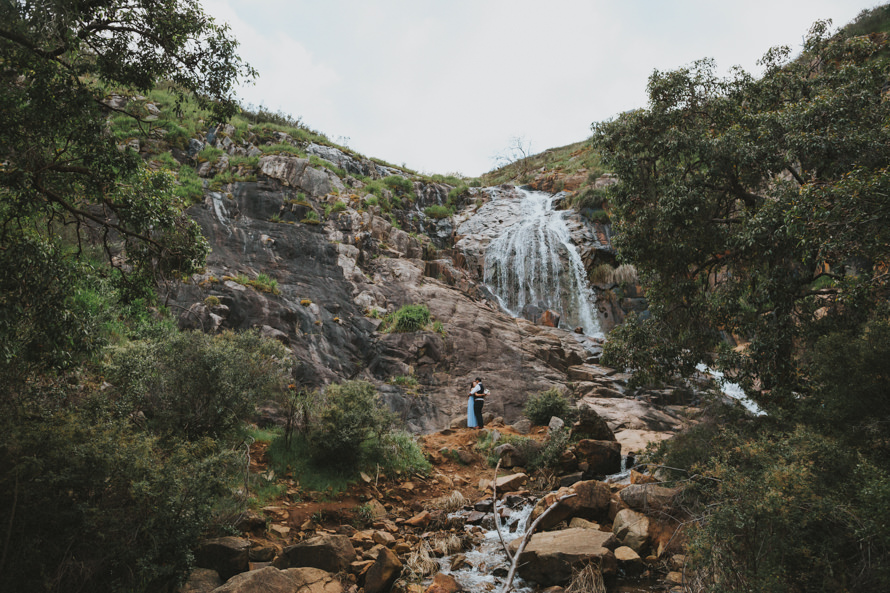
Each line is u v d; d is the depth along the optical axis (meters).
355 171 29.36
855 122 9.05
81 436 5.11
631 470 9.16
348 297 18.92
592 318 24.64
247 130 26.64
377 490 9.06
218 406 8.00
